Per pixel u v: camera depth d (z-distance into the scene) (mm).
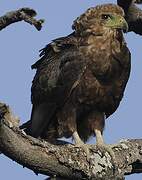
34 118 12414
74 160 9094
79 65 12242
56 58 12805
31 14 7367
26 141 8086
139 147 10188
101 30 12344
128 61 12547
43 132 12500
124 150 10016
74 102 12328
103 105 12562
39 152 8320
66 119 12328
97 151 9883
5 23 7391
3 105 6930
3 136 7434
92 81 12234
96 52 12234
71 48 12570
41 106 12562
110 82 12375
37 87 12836
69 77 12297
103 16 12406
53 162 8594
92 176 9344
